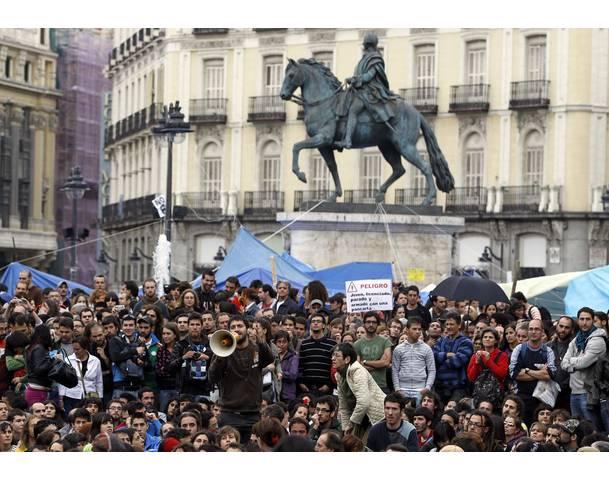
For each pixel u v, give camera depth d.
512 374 24.11
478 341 25.45
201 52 82.69
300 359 24.80
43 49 100.62
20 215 99.94
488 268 74.88
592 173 74.31
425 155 77.44
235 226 80.75
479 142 76.38
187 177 82.88
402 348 24.53
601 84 74.56
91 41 103.88
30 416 21.09
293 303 28.91
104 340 24.80
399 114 38.53
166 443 19.59
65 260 103.69
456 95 76.19
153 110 85.62
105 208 94.56
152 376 24.67
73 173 54.47
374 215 39.44
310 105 38.38
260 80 81.25
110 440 17.58
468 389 24.94
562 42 74.25
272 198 80.50
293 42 80.31
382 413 21.98
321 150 39.19
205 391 24.33
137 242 88.38
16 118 99.06
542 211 74.00
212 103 82.31
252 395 21.22
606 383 23.75
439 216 39.53
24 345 24.19
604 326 25.19
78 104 103.19
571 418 21.69
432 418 21.52
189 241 82.00
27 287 28.70
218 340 20.70
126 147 92.75
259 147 81.38
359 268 36.25
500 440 20.88
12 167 99.06
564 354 24.39
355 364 22.00
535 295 36.47
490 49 75.75
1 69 97.75
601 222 73.75
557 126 74.44
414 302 28.73
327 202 39.69
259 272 36.28
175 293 29.08
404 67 77.69
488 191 75.25
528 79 75.19
